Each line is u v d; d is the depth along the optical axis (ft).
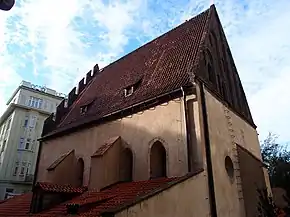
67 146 62.44
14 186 127.75
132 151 47.32
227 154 45.75
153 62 60.34
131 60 71.92
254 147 59.88
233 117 54.19
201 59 48.42
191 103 42.04
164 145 42.86
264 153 118.01
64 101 78.48
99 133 55.21
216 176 39.88
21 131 138.92
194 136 39.86
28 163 135.13
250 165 50.16
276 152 118.21
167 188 30.27
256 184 48.88
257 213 45.37
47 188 43.52
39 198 43.19
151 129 45.68
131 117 50.01
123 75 67.46
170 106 44.34
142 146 46.03
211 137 42.01
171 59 55.21
